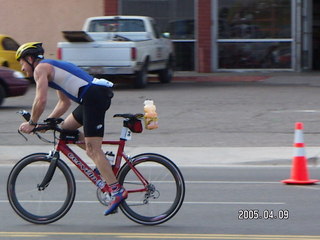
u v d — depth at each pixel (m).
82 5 48.44
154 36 41.06
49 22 48.91
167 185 13.29
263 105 32.47
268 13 47.53
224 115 29.55
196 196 16.17
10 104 33.97
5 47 40.09
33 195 13.45
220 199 15.79
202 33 48.00
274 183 17.78
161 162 13.24
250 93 37.28
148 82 44.12
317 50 50.91
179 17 48.34
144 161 13.26
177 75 47.38
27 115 13.32
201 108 31.77
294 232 12.71
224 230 12.92
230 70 48.41
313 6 50.59
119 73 37.59
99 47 37.47
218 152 22.08
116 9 48.22
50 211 13.48
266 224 13.36
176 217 14.03
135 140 24.25
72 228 13.19
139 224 13.38
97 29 40.56
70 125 13.25
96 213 14.45
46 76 12.73
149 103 13.29
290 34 47.50
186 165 20.75
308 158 20.67
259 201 15.53
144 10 48.41
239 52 48.12
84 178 18.72
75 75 12.84
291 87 39.97
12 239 12.38
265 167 20.45
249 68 48.22
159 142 23.88
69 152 13.28
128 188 13.28
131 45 37.28
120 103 33.59
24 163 13.40
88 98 12.73
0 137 25.11
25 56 13.09
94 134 12.84
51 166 13.31
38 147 23.31
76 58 37.62
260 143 23.41
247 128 26.31
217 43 48.22
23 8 49.00
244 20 47.72
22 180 13.46
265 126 26.67
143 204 13.28
